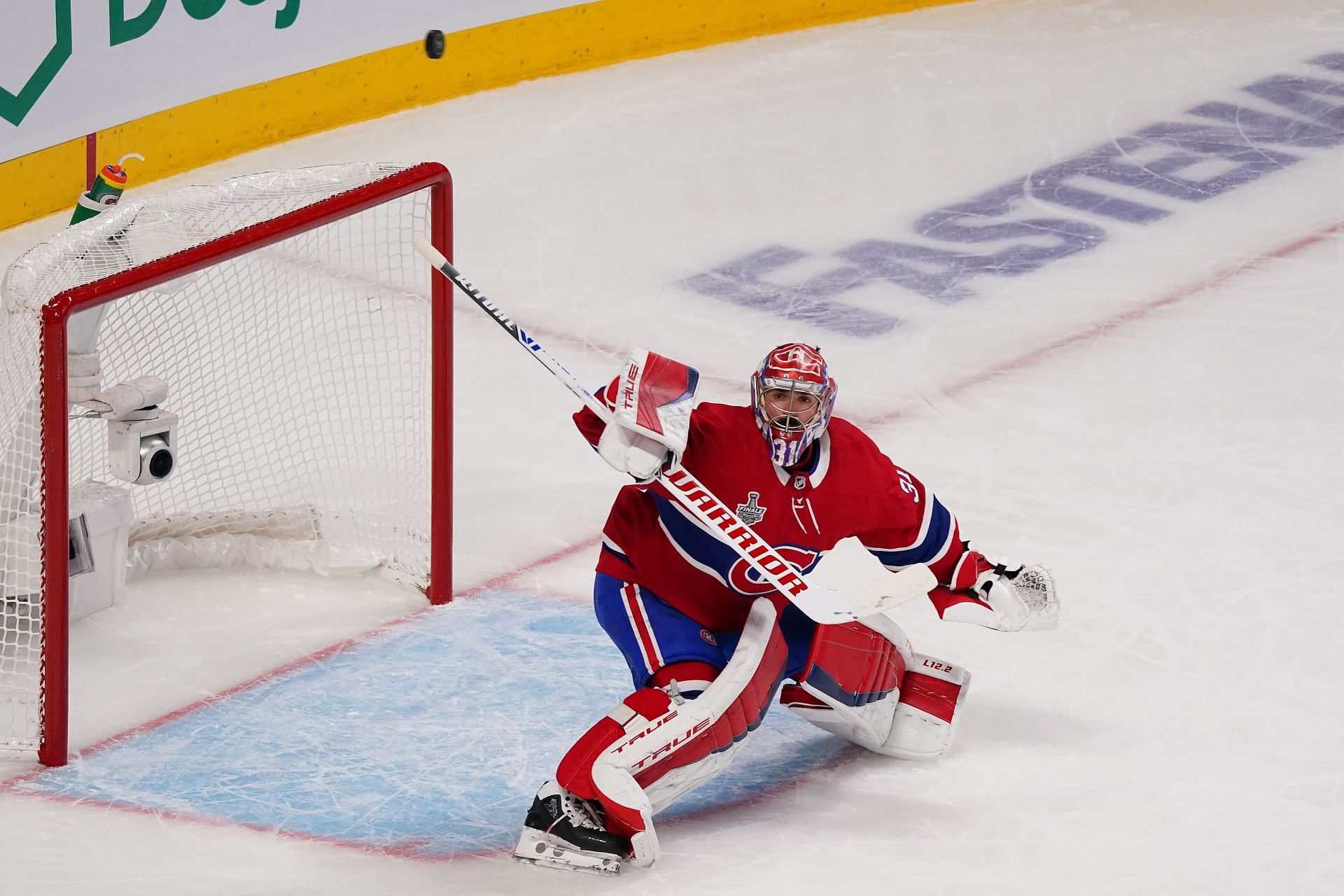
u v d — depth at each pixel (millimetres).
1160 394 22094
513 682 15547
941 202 29453
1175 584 17312
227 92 29438
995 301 25312
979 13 40031
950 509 18969
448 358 16484
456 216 28234
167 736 14586
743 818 13477
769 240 27750
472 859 12844
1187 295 25438
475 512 19062
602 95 34312
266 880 12531
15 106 26125
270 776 13984
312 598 17203
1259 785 13898
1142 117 33656
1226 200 29438
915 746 14227
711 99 34312
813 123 33156
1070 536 18359
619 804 12180
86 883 12445
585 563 17969
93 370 15945
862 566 17594
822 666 13305
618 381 12664
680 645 12930
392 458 19781
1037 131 32906
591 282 25922
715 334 24172
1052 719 14953
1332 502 19109
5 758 14125
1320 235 27750
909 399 21984
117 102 27531
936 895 12375
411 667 15812
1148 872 12688
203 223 15922
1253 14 40000
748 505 12695
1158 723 14859
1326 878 12633
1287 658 15922
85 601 16484
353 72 31672
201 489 18719
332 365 21938
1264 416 21391
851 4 39219
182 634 16375
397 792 13773
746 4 37656
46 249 14820
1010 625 13445
